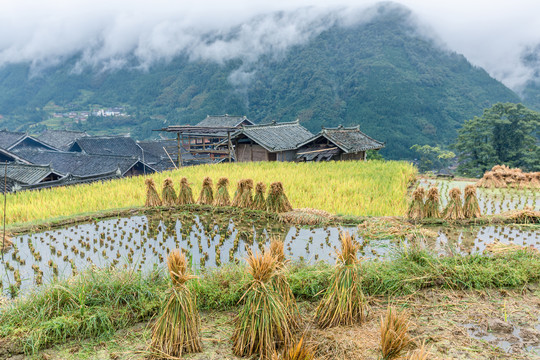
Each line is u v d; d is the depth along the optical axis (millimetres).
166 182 12516
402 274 6547
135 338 5211
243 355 4742
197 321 4910
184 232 9984
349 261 5379
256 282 4758
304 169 19328
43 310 5414
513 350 4773
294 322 5125
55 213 11820
